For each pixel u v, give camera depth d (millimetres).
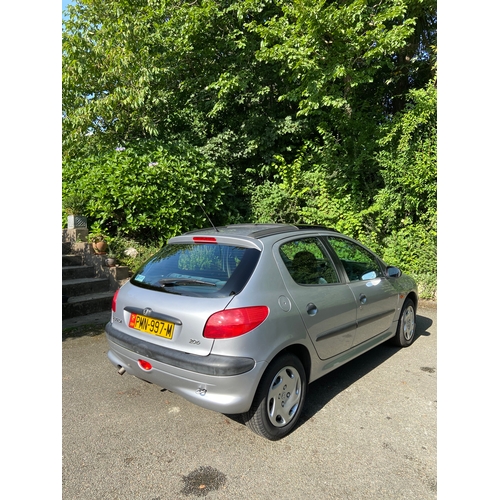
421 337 5059
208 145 9352
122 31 7934
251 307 2523
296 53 7113
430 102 7309
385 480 2363
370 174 9164
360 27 6922
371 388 3574
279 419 2775
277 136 9547
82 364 4051
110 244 7035
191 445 2697
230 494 2242
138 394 3422
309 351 2932
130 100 7559
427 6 8023
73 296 5934
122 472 2422
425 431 2875
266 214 8969
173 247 3207
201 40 9414
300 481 2352
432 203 7617
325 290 3176
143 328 2801
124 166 7098
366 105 9125
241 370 2400
